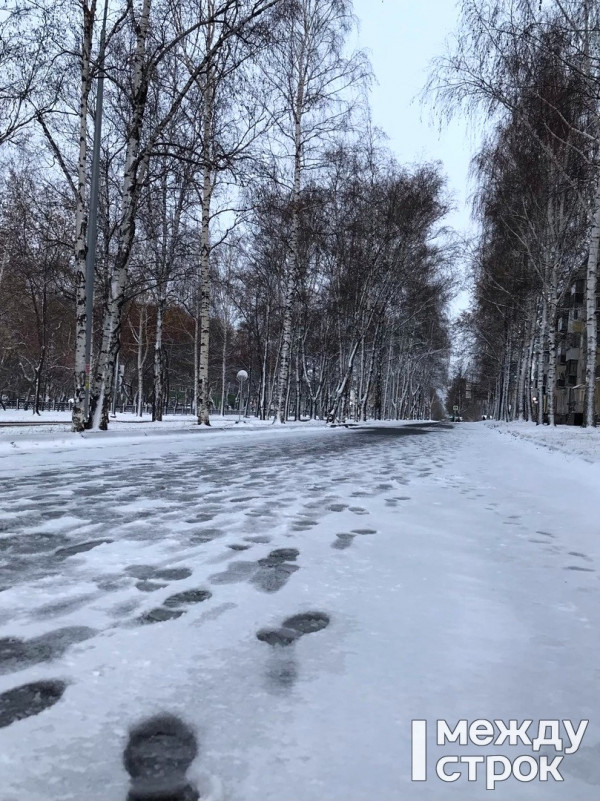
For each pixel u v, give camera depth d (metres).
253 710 1.64
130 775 1.31
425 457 10.86
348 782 1.33
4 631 2.17
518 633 2.36
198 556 3.36
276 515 4.66
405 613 2.54
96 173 12.95
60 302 32.47
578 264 24.83
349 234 26.14
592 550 3.90
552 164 17.22
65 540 3.64
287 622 2.37
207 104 16.55
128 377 55.59
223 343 45.94
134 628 2.24
